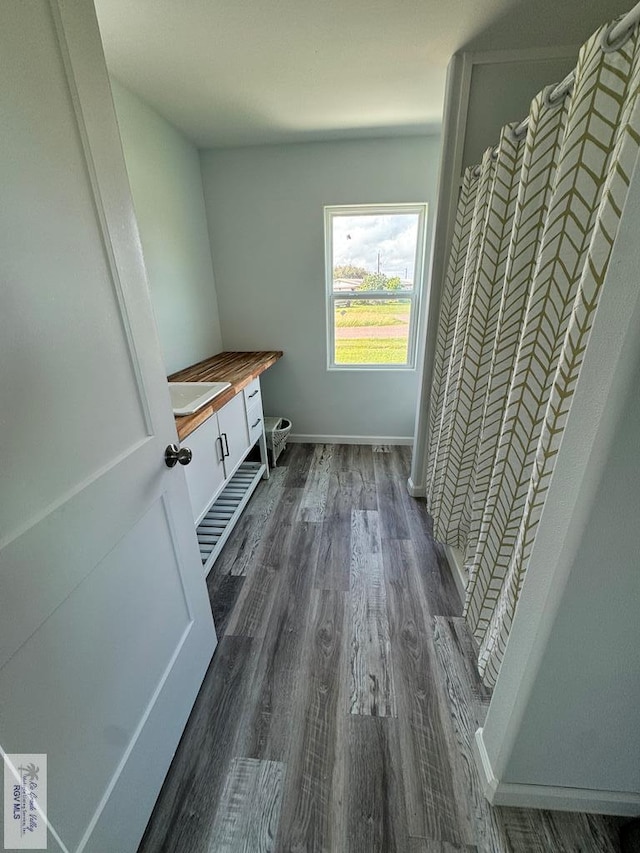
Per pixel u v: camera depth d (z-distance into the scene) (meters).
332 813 0.97
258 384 2.55
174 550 1.10
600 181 0.79
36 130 0.61
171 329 2.31
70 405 0.69
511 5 1.28
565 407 0.81
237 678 1.32
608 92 0.74
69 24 0.66
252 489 2.54
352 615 1.57
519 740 0.87
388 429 3.29
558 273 0.91
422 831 0.93
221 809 0.99
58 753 0.67
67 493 0.68
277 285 2.93
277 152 2.58
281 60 1.57
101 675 0.78
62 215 0.66
